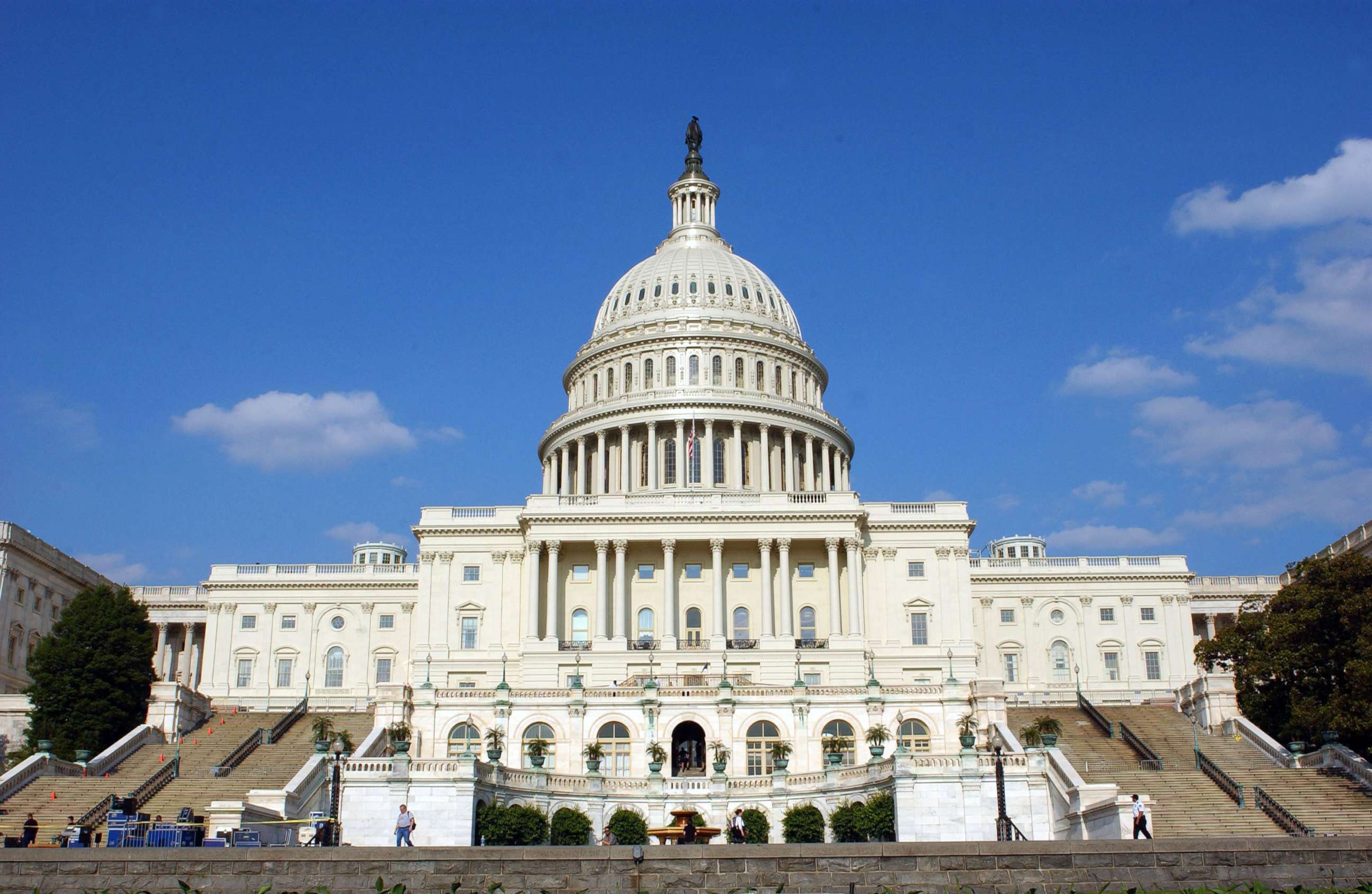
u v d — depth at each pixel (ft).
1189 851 115.24
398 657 385.29
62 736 275.18
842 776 206.08
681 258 457.68
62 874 113.91
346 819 191.83
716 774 214.07
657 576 344.49
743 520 340.39
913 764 194.90
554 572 339.98
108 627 291.58
